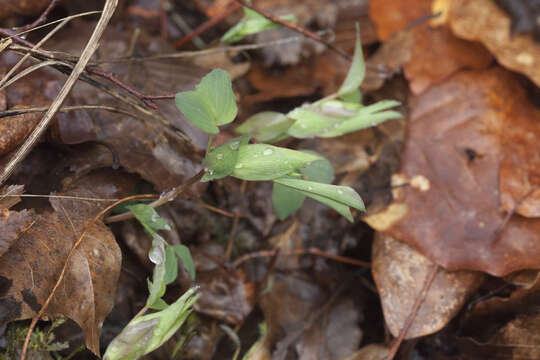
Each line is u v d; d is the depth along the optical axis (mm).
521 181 442
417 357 433
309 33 441
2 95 394
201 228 440
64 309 374
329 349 441
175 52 456
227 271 437
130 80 434
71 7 453
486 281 435
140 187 412
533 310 419
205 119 366
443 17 474
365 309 453
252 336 437
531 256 426
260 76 482
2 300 370
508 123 455
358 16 490
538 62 456
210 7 498
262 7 491
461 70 469
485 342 425
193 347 422
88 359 396
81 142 401
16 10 436
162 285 374
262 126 405
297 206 403
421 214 441
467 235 434
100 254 382
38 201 387
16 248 375
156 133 414
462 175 447
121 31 455
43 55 389
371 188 452
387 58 479
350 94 422
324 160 406
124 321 405
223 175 368
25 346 367
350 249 462
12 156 384
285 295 450
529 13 456
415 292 429
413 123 462
